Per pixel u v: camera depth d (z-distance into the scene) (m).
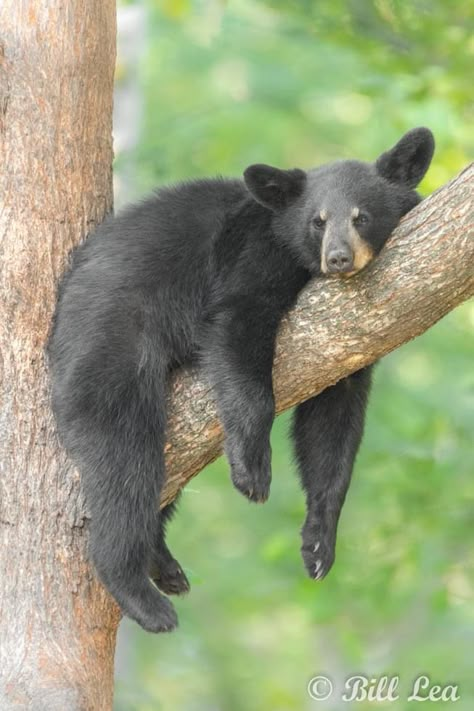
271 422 10.09
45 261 10.42
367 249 9.66
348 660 19.08
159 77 28.92
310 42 24.44
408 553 17.44
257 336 10.23
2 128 10.43
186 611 22.12
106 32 10.84
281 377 10.08
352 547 18.08
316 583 17.75
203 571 25.77
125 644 21.47
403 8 17.70
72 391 10.12
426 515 17.69
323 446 11.52
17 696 9.38
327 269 9.53
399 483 17.95
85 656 9.84
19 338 10.28
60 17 10.59
